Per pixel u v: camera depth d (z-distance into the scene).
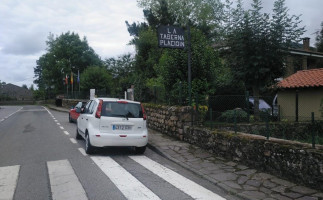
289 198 4.16
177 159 6.67
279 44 10.69
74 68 55.12
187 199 4.16
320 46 35.66
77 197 4.14
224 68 12.23
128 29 23.44
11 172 5.47
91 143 6.86
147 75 19.41
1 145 8.58
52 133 11.41
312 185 4.59
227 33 11.43
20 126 14.62
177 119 9.37
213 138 7.30
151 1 28.94
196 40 12.22
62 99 40.34
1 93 83.75
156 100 12.26
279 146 5.25
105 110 7.05
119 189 4.53
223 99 11.03
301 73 15.03
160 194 4.34
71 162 6.32
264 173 5.48
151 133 10.58
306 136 10.48
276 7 10.77
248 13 10.91
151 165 6.23
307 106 13.38
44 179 5.02
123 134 7.00
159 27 8.69
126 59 37.41
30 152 7.45
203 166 6.04
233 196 4.34
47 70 54.19
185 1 28.72
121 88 22.80
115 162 6.42
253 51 10.83
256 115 10.95
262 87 11.40
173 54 11.52
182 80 11.27
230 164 6.21
